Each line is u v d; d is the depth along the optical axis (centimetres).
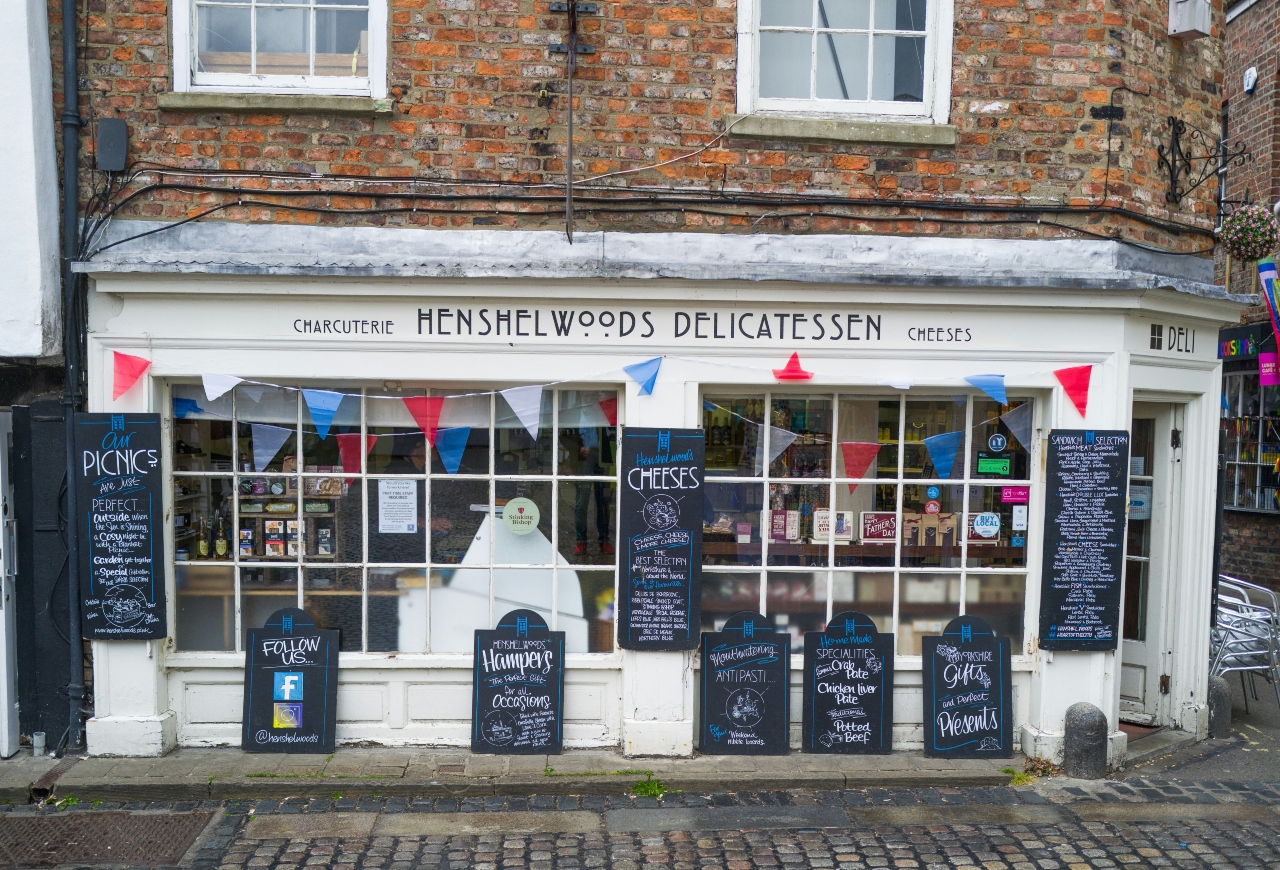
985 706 546
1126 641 633
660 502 534
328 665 538
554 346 530
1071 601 541
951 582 565
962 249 544
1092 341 537
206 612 548
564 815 480
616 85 533
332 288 517
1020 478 563
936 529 564
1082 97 544
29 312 500
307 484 550
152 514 522
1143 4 554
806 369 536
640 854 441
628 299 527
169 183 521
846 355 536
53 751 529
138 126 520
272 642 538
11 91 491
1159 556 614
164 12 518
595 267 514
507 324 529
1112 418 538
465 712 550
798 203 539
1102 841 457
